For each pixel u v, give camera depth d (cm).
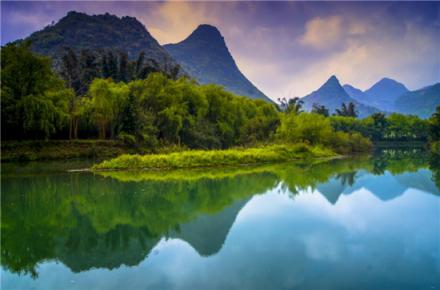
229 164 4700
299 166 4650
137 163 4134
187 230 1798
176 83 6419
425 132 11438
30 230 1802
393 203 2391
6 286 1182
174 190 2827
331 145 7044
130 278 1240
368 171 4094
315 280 1195
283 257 1409
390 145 11006
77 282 1210
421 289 1125
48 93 4925
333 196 2616
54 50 17225
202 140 6103
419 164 4900
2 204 2312
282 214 2102
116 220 1988
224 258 1405
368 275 1239
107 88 5472
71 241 1641
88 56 10112
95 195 2605
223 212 2148
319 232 1723
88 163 4509
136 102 5722
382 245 1545
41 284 1197
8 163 4378
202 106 6488
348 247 1515
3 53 4719
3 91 4516
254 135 6975
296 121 6919
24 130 4709
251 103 8206
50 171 3794
